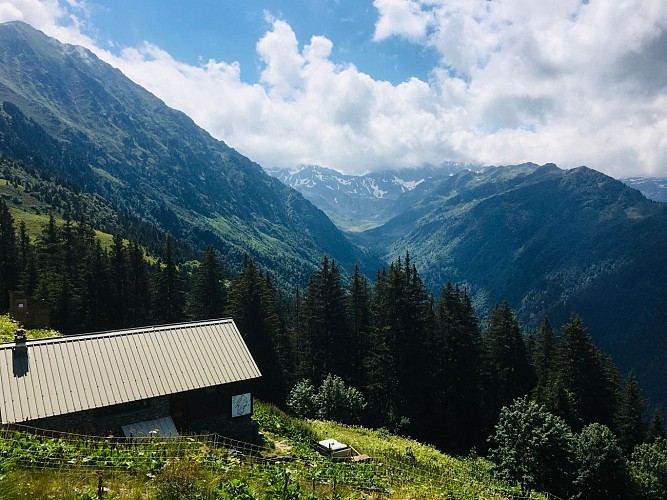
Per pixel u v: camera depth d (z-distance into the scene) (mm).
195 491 14023
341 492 18391
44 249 77500
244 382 26031
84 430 21156
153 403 23219
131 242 75062
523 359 63250
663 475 44625
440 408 56375
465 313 60875
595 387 61312
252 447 24719
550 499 33219
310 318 64500
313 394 47375
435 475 26984
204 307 65188
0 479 13367
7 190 193375
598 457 37219
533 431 35750
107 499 13070
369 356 61500
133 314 72625
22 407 19938
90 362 22766
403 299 57094
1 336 37781
